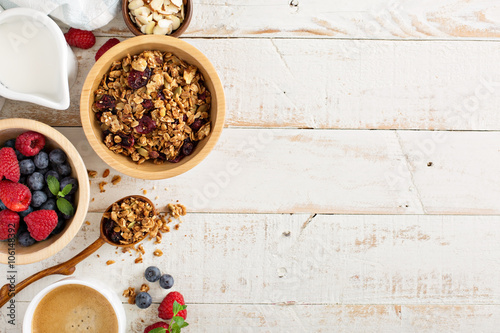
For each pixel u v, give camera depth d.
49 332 0.66
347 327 0.70
